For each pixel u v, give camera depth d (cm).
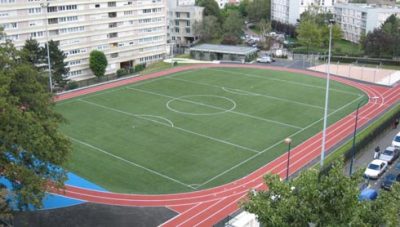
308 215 2269
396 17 13975
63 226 4441
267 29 16488
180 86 9688
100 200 4994
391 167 5950
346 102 8681
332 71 11288
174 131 7012
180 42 16175
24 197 3791
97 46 11356
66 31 10625
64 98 8769
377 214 2292
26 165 3988
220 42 15225
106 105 8344
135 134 6888
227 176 5616
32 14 9856
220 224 4462
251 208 2458
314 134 6981
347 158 5947
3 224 4219
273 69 11469
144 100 8656
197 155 6178
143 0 12188
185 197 5119
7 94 3959
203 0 17200
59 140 4200
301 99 8812
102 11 11250
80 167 5772
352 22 15462
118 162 5944
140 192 5206
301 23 14312
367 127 7112
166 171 5725
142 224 4553
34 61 9275
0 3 9281
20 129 3900
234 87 9638
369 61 12306
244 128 7188
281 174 5662
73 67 10925
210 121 7475
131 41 12175
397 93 9325
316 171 2488
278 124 7400
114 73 11781
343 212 2230
